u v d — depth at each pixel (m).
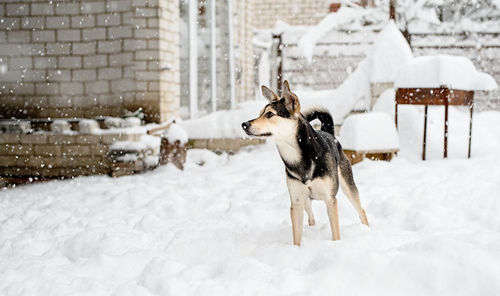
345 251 2.98
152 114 9.29
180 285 2.86
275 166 7.85
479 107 11.62
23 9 9.50
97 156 8.41
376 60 9.73
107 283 3.13
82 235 4.09
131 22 9.18
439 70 7.78
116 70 9.35
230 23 11.94
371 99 9.77
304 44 12.27
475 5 12.49
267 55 15.39
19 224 4.98
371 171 6.95
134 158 8.06
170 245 3.80
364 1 14.72
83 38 9.42
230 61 12.02
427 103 7.99
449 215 4.48
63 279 3.16
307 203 4.07
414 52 12.04
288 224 4.29
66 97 9.57
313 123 9.45
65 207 5.66
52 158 8.60
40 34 9.51
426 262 2.70
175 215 5.08
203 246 3.71
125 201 5.95
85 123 8.41
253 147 9.57
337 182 3.65
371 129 7.70
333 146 3.83
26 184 7.91
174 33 9.86
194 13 10.81
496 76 11.84
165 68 9.28
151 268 3.24
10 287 3.08
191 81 10.71
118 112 9.41
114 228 4.41
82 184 7.34
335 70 13.05
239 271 3.02
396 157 8.12
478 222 4.26
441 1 11.72
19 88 9.68
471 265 2.61
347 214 4.68
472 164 7.02
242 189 6.19
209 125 9.45
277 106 3.43
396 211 4.71
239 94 12.97
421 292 2.60
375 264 2.79
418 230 4.15
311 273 2.97
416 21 12.16
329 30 12.59
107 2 9.26
